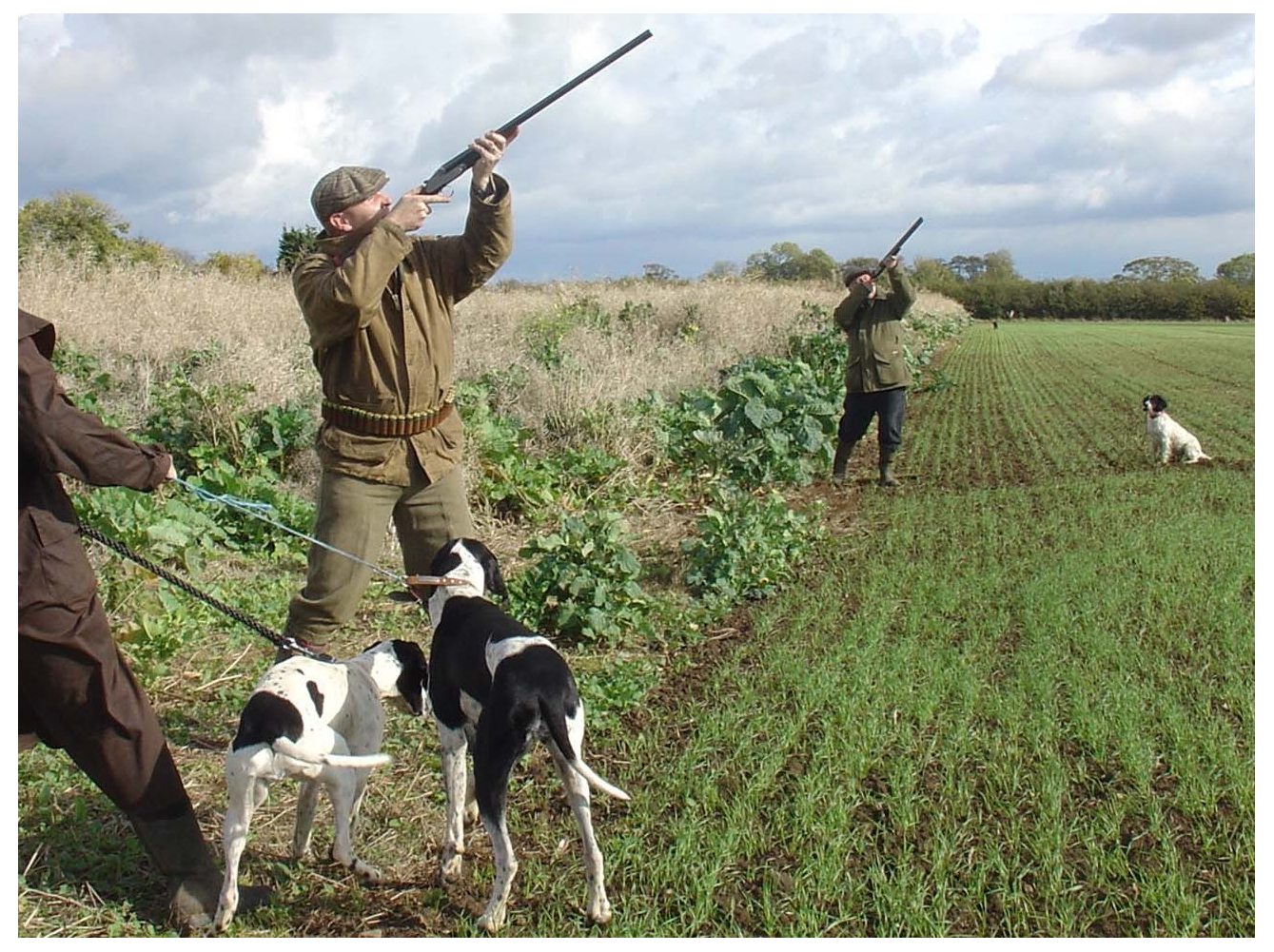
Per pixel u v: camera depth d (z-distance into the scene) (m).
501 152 4.59
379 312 4.60
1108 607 7.14
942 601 7.34
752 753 5.12
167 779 3.79
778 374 14.23
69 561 3.57
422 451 4.79
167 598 6.33
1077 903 4.01
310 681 3.97
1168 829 4.47
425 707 4.44
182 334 14.61
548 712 3.82
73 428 3.48
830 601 7.52
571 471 10.30
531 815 4.62
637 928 3.81
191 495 8.48
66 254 18.56
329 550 4.77
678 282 25.97
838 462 11.75
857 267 11.32
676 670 6.27
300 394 11.68
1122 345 37.94
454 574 4.48
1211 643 6.53
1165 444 12.70
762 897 4.07
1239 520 9.56
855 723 5.38
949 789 4.79
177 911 3.82
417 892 4.11
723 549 7.73
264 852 4.30
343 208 4.54
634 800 4.70
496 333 16.78
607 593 6.68
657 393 12.26
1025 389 22.30
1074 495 10.86
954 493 11.21
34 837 4.25
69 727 3.66
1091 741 5.18
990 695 5.74
